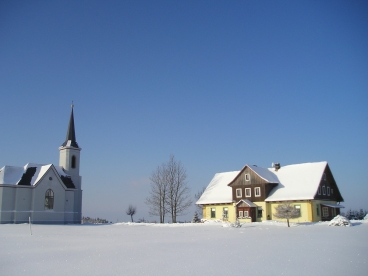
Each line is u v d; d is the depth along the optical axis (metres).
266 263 14.51
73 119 72.31
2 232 34.94
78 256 17.02
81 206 68.50
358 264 14.28
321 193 55.47
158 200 68.38
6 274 13.16
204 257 16.11
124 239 26.17
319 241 22.28
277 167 62.47
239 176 60.59
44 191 60.16
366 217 46.69
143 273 12.91
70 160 69.12
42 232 35.22
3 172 58.50
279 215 39.81
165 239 25.56
